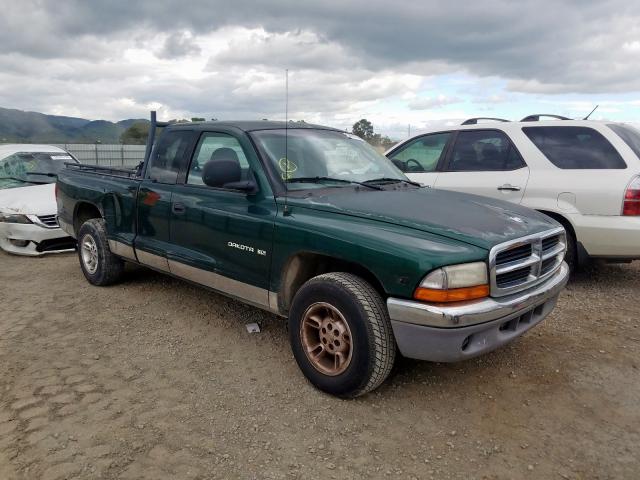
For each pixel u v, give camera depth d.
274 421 3.03
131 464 2.62
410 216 3.20
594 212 5.05
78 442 2.80
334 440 2.85
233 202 3.88
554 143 5.46
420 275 2.80
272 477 2.55
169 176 4.60
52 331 4.41
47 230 7.22
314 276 3.64
